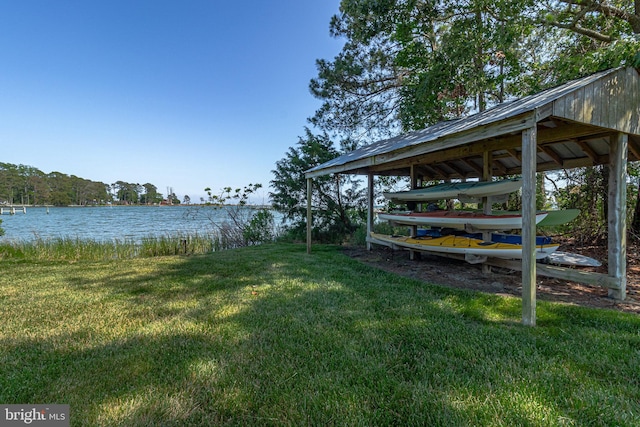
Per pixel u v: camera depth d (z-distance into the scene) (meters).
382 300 3.45
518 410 1.53
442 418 1.49
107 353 2.27
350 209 10.74
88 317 3.05
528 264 2.67
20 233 13.25
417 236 6.46
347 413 1.56
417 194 6.42
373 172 7.51
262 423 1.51
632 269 4.87
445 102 8.04
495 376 1.86
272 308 3.23
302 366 2.04
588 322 2.71
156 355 2.22
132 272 5.33
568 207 7.47
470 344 2.30
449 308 3.16
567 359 2.05
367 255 6.91
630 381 1.78
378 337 2.47
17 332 2.68
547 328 2.59
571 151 4.96
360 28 8.17
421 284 4.17
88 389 1.81
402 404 1.62
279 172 10.75
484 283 4.27
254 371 1.98
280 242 9.84
